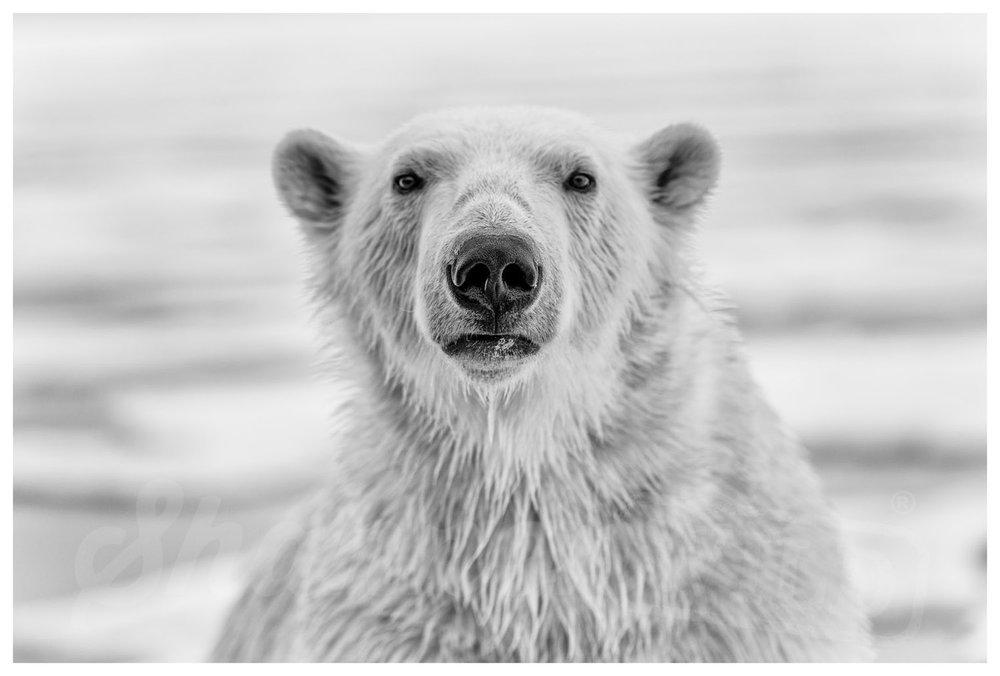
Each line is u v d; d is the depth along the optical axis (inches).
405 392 275.9
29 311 1035.9
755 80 1710.1
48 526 573.9
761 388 296.4
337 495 284.7
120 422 766.5
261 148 1713.8
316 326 303.6
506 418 267.6
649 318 281.9
